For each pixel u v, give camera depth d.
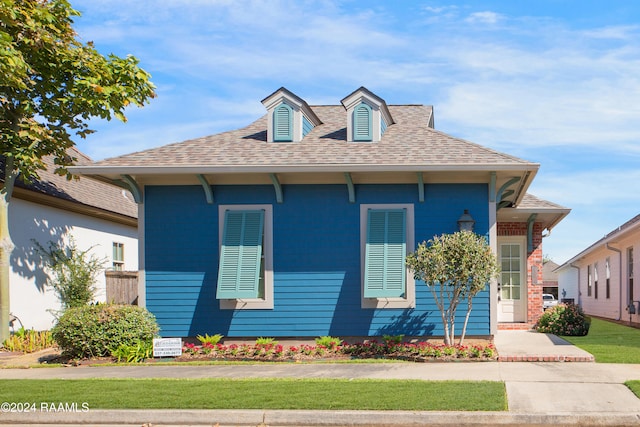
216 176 14.09
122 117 14.49
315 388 9.02
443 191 13.85
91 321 12.47
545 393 8.77
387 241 13.61
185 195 14.26
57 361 12.35
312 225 14.02
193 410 8.00
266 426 7.80
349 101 14.76
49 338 14.61
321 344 13.10
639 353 12.34
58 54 13.55
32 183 16.44
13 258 15.94
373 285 13.34
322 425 7.79
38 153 14.46
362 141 14.63
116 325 12.55
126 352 12.26
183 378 10.05
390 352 12.60
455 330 13.62
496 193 14.00
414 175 13.79
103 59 14.13
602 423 7.61
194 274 14.12
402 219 13.73
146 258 14.20
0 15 12.16
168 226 14.23
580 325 16.69
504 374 10.20
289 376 10.17
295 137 14.88
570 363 11.31
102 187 21.73
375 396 8.48
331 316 13.84
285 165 13.16
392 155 13.58
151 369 11.15
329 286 13.90
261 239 13.84
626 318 21.72
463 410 7.84
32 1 13.20
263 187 14.17
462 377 9.96
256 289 13.44
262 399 8.41
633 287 20.75
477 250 12.29
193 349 12.98
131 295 21.72
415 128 15.66
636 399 8.41
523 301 18.45
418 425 7.70
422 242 13.58
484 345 12.88
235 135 15.57
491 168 12.87
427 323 13.66
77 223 19.22
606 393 8.76
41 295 16.98
